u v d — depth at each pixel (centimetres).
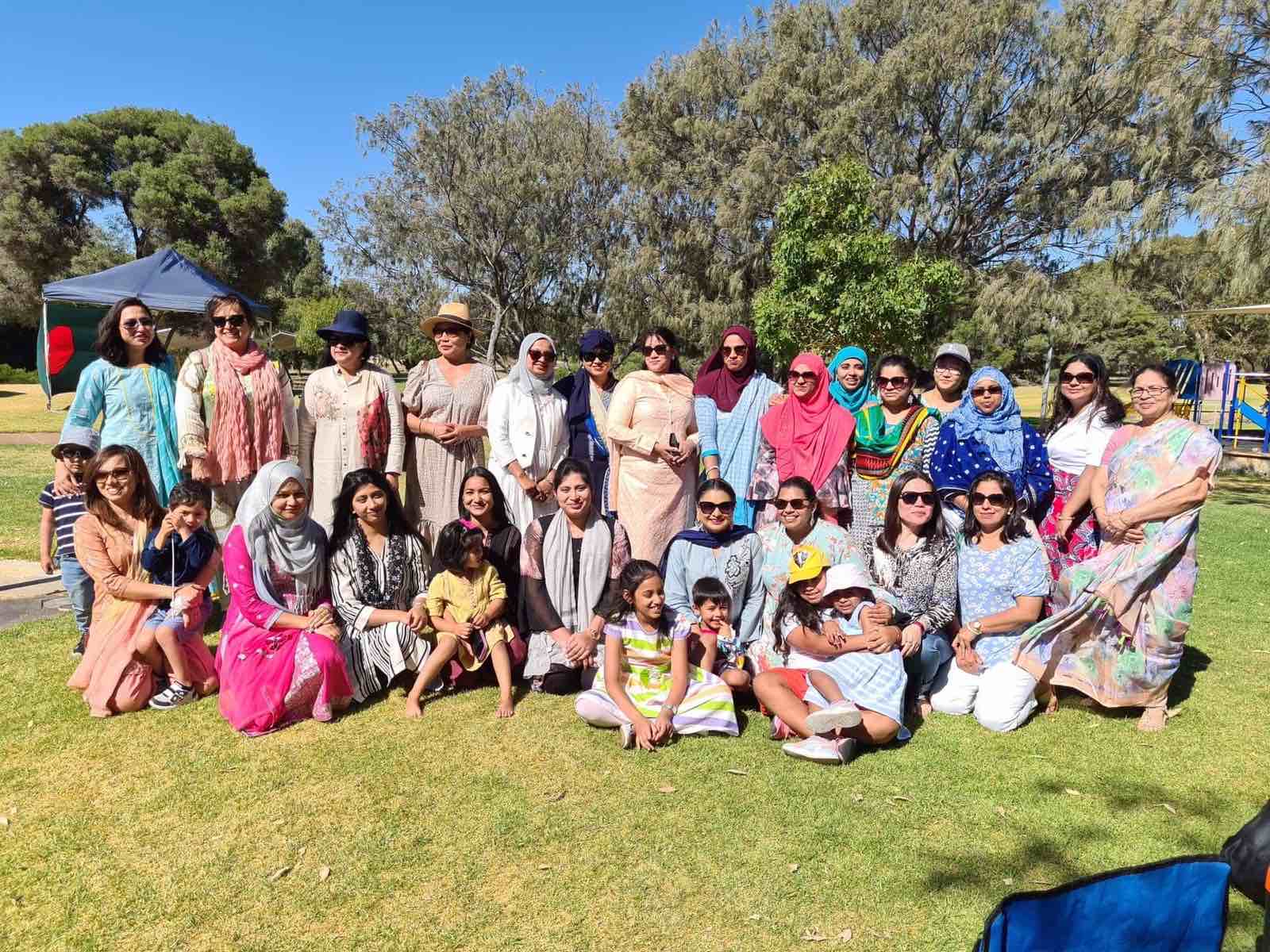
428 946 242
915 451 471
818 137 2053
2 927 249
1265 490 1269
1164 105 1383
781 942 244
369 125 2555
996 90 1991
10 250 3338
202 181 3406
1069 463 461
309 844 291
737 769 347
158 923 252
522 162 2570
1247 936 232
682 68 2391
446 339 508
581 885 269
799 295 1500
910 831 301
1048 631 397
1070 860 283
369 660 412
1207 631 541
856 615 382
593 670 431
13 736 372
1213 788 333
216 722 390
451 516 506
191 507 407
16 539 754
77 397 474
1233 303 1448
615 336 2577
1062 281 2058
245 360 479
